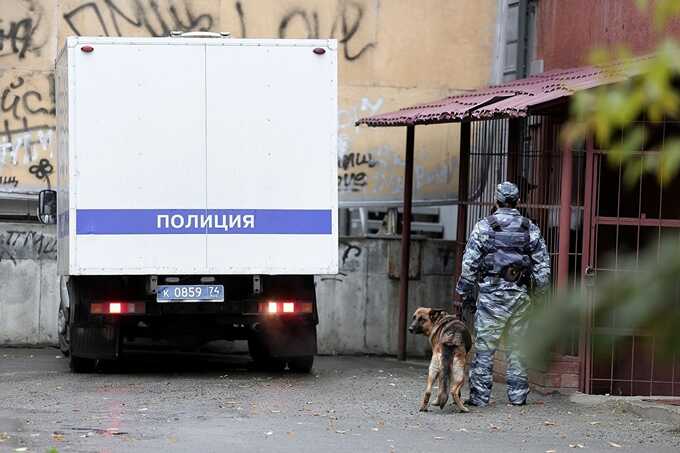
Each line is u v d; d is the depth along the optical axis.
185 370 28.44
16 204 35.00
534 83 29.12
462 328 21.45
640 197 24.38
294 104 25.16
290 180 25.16
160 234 24.81
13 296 33.88
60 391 23.50
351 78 37.25
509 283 22.00
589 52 3.88
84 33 35.84
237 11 36.62
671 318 3.13
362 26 37.28
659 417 20.92
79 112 24.53
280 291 26.33
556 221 25.48
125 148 24.67
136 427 18.44
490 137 29.89
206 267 24.95
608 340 3.49
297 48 25.12
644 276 3.18
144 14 36.16
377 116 33.09
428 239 34.94
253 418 19.86
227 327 27.92
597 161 24.28
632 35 28.52
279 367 29.09
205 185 24.92
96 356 26.11
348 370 29.52
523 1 36.19
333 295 34.53
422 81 37.59
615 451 17.00
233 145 25.00
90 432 17.75
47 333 34.06
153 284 25.30
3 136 35.25
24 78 35.47
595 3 31.20
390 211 37.00
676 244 3.18
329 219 25.28
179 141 24.86
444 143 37.59
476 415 21.02
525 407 22.23
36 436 17.19
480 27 37.84
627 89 3.47
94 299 25.73
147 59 24.73
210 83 24.92
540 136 26.58
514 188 22.33
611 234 24.55
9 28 35.47
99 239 24.61
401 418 20.36
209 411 20.66
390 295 34.81
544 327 3.37
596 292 3.30
